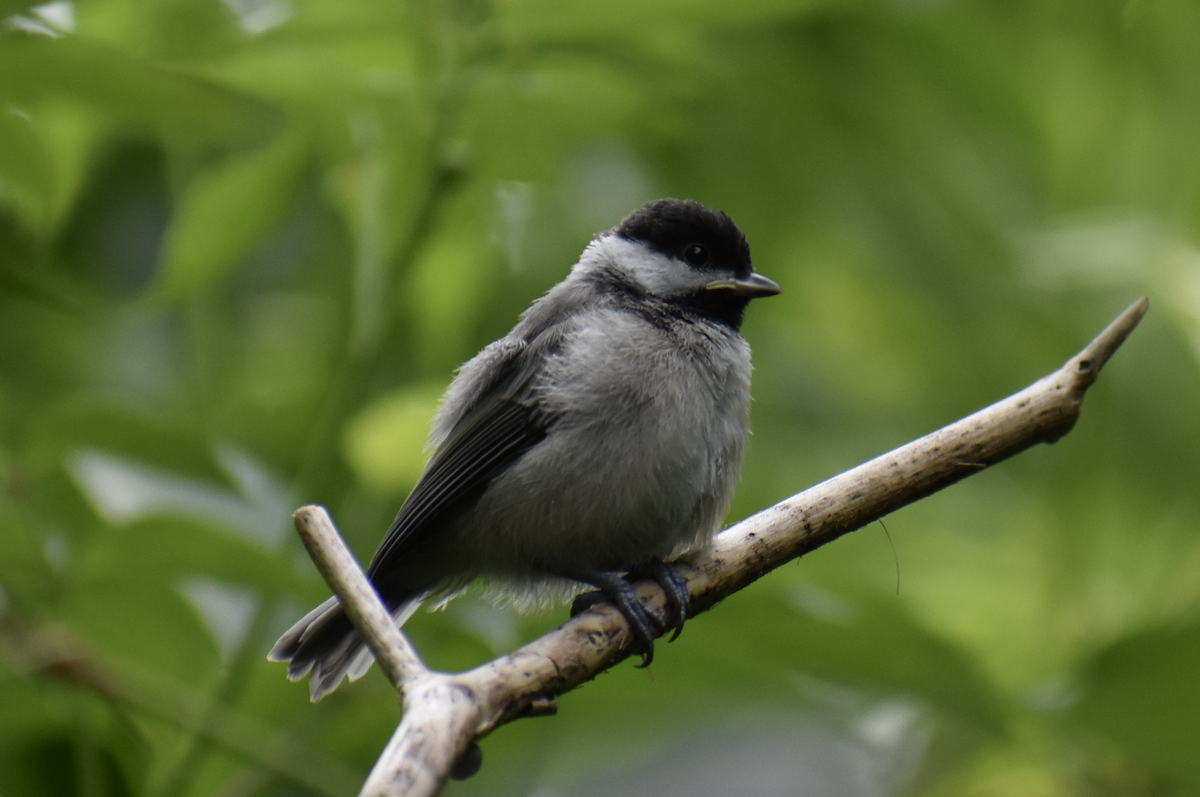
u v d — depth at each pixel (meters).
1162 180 11.69
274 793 8.09
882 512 6.19
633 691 7.63
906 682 6.71
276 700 8.02
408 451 7.46
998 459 6.07
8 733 7.43
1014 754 7.70
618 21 7.63
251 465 7.94
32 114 6.50
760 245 11.19
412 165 8.20
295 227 11.50
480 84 7.55
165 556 6.38
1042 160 11.86
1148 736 6.55
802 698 7.48
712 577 6.42
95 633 6.82
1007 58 11.38
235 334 11.50
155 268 10.68
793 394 12.41
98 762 7.13
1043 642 9.10
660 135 8.10
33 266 6.78
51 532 6.81
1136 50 11.59
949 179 11.65
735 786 9.11
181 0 7.20
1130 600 9.30
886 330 12.26
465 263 8.94
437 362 9.32
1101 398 10.37
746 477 11.52
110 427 7.03
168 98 5.89
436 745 4.14
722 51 10.59
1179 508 10.42
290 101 7.59
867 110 11.28
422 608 8.04
